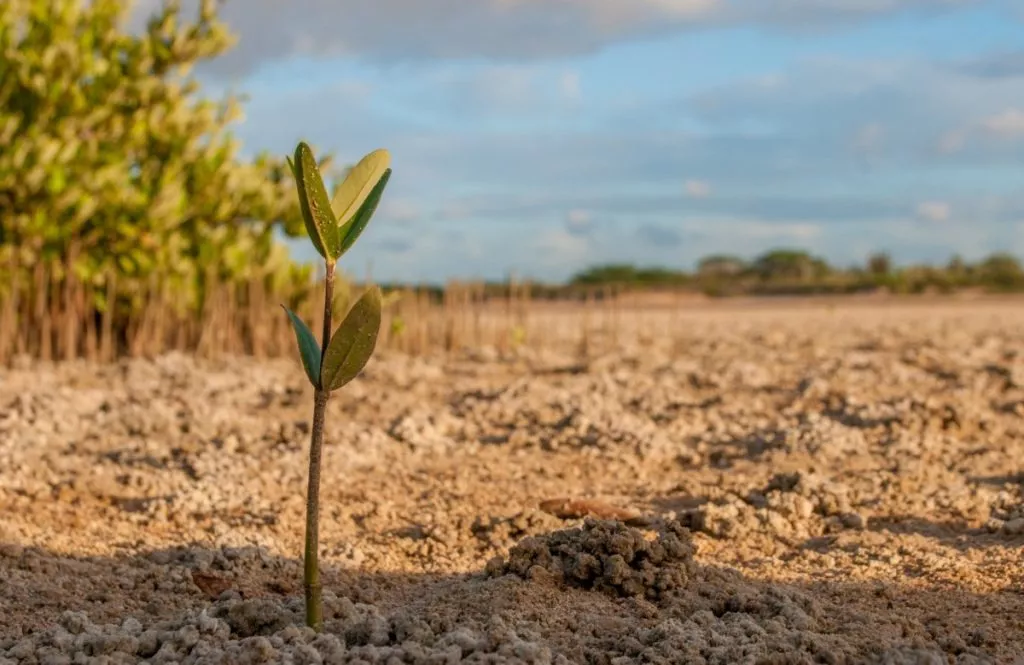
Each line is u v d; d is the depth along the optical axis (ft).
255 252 13.65
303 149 4.33
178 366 11.21
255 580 5.31
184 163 12.96
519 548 5.23
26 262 11.96
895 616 4.88
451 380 11.02
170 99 12.61
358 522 6.12
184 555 5.55
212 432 7.72
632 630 4.73
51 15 12.37
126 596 5.15
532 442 7.79
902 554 5.61
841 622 4.81
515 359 13.10
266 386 10.18
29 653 4.58
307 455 7.02
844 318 23.07
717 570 5.20
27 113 12.20
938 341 15.33
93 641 4.60
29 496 6.29
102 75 12.33
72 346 11.78
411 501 6.40
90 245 12.57
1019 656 4.62
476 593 5.01
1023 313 25.05
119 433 7.68
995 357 12.78
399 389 10.25
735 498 6.33
